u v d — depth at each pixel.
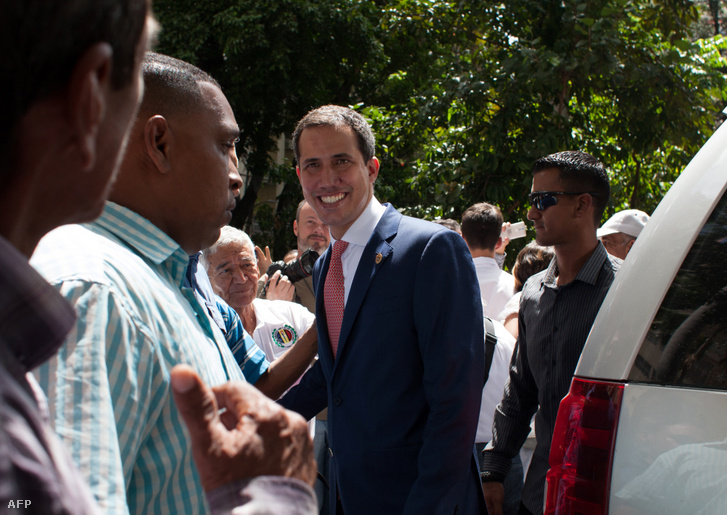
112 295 0.93
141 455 0.96
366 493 1.93
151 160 1.22
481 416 2.80
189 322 1.10
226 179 1.32
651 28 6.62
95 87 0.51
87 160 0.53
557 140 5.93
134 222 1.17
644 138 6.30
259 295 3.94
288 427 0.61
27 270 0.50
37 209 0.54
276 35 13.11
